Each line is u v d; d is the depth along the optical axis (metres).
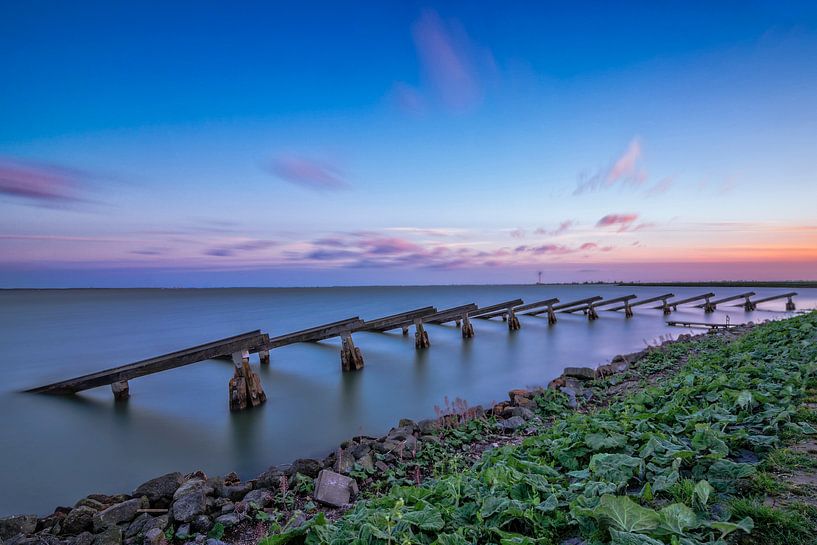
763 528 3.94
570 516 4.51
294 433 13.55
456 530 4.64
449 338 34.66
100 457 12.02
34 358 28.52
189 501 7.26
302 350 29.55
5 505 9.52
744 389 8.18
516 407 12.42
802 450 5.54
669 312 51.53
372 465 8.79
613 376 16.25
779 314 47.25
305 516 6.93
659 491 4.90
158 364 16.98
